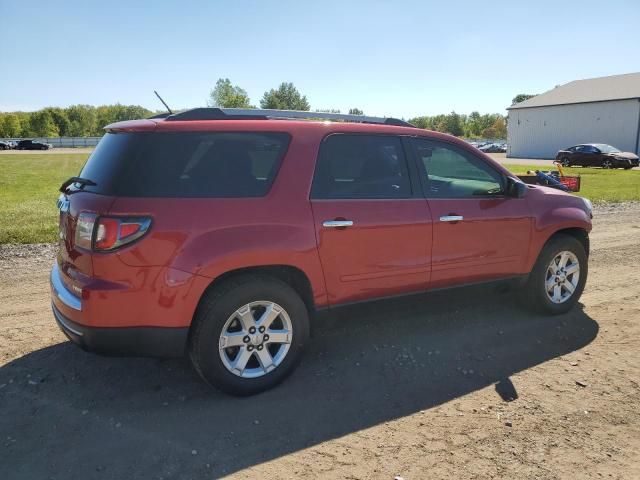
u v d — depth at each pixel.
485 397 3.64
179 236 3.28
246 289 3.49
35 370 3.97
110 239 3.18
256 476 2.80
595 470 2.85
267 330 3.65
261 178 3.60
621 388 3.75
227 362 3.53
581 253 5.21
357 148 4.00
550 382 3.85
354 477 2.79
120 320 3.24
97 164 3.53
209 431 3.21
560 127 49.28
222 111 3.71
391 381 3.86
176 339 3.35
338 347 4.43
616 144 45.06
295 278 3.79
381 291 4.07
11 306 5.34
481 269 4.57
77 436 3.14
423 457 2.96
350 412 3.44
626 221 11.09
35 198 14.48
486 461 2.93
